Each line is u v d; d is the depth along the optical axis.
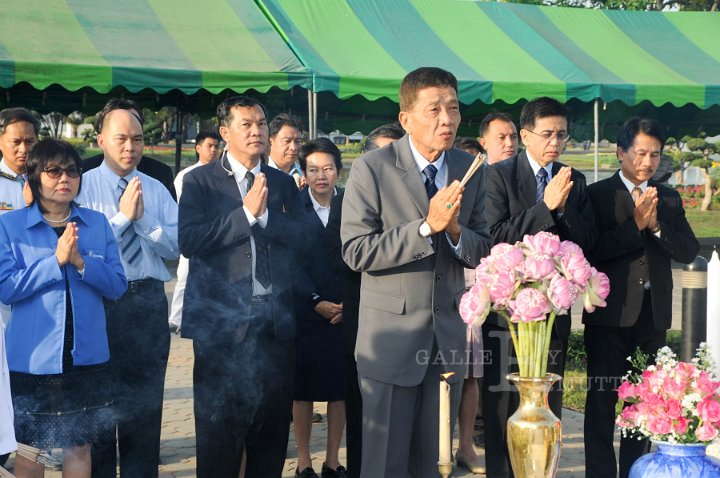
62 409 3.52
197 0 10.80
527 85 10.70
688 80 11.55
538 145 4.07
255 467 3.96
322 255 4.59
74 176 3.56
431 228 2.95
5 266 3.44
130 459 4.10
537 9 13.39
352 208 3.21
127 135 4.11
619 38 13.04
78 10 9.88
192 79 9.19
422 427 3.26
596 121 11.39
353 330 4.01
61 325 3.48
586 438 4.23
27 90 11.80
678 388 2.77
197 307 3.85
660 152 4.19
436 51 11.31
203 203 3.89
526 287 2.66
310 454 5.16
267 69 9.60
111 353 4.02
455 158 3.36
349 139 21.30
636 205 4.03
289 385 3.97
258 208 3.75
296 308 4.57
